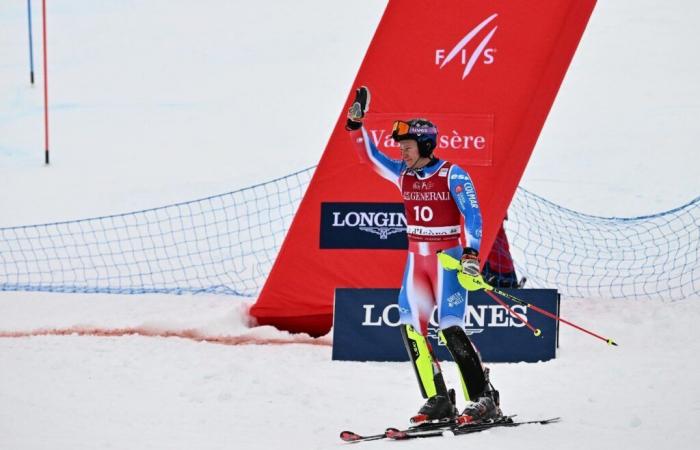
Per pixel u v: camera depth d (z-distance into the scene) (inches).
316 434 753.6
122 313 1160.8
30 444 711.1
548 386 888.9
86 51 3019.2
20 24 3292.3
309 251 1075.9
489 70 1052.5
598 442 711.1
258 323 1107.9
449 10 1045.8
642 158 1988.2
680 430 749.3
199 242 1534.2
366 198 1066.1
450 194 769.6
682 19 3036.4
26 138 2304.4
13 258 1475.1
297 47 3009.4
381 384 906.7
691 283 1264.8
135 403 836.6
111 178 1987.0
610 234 1480.1
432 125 775.7
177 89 2682.1
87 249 1518.2
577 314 1130.7
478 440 710.5
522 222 1514.5
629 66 2642.7
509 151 1059.3
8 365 947.3
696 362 950.4
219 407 828.6
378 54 1052.5
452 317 759.7
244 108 2504.9
